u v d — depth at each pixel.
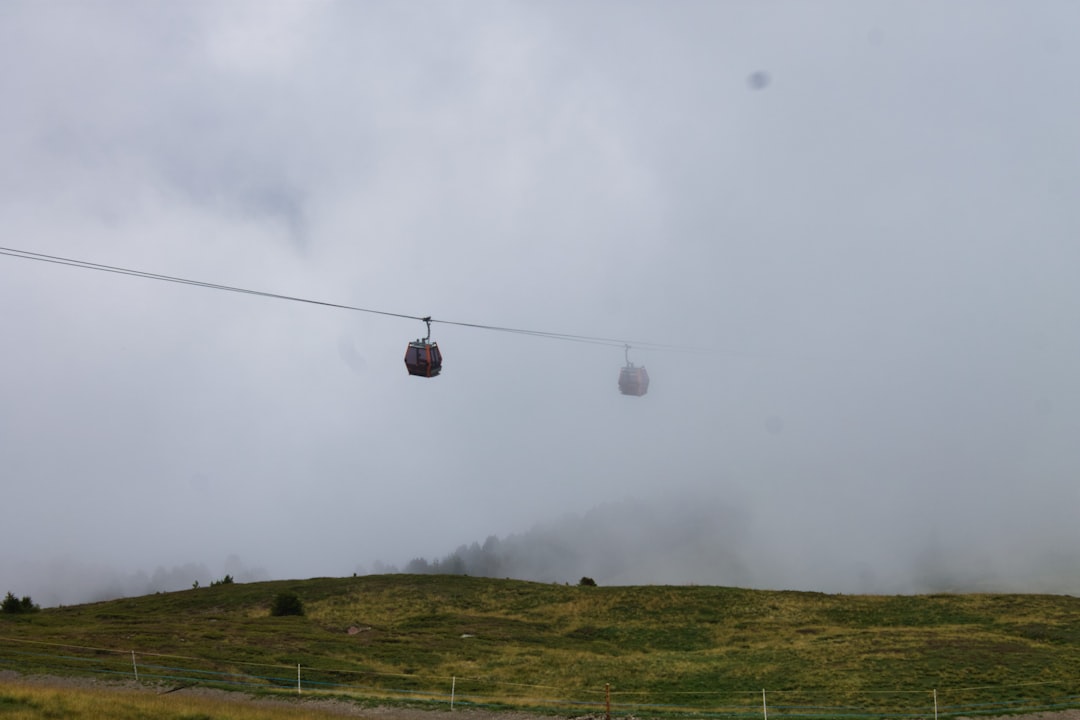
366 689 47.25
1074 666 50.28
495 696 46.53
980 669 50.03
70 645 54.69
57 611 92.81
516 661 59.16
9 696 35.75
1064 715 40.31
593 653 66.88
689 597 90.75
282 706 41.12
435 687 49.00
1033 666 50.44
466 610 89.81
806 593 92.31
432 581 106.19
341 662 55.69
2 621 71.50
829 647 59.62
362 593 98.50
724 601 88.06
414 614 86.69
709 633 74.75
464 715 41.03
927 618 74.69
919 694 45.09
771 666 53.97
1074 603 76.19
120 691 42.84
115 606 97.44
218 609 92.44
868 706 43.06
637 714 41.44
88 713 34.16
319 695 44.94
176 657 52.62
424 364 48.94
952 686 46.50
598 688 49.06
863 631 68.25
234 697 43.84
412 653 61.25
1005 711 40.97
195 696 43.19
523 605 92.12
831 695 45.69
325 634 68.12
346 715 40.66
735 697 46.19
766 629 75.00
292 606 84.81
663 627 78.31
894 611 78.81
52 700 35.69
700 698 46.22
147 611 93.19
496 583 105.50
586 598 93.12
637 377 64.88
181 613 90.94
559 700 45.34
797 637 69.19
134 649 54.66
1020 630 64.44
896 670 50.59
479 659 60.31
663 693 47.56
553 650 65.56
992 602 78.69
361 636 68.62
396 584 103.94
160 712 35.41
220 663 51.88
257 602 95.19
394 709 42.06
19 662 48.88
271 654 56.34
